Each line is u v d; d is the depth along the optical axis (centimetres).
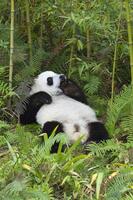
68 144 995
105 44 1209
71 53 1186
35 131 1098
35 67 1178
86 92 1198
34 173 834
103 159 927
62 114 1060
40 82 1146
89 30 1194
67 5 1188
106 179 843
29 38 1191
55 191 833
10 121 1116
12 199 722
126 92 1079
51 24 1251
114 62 1123
